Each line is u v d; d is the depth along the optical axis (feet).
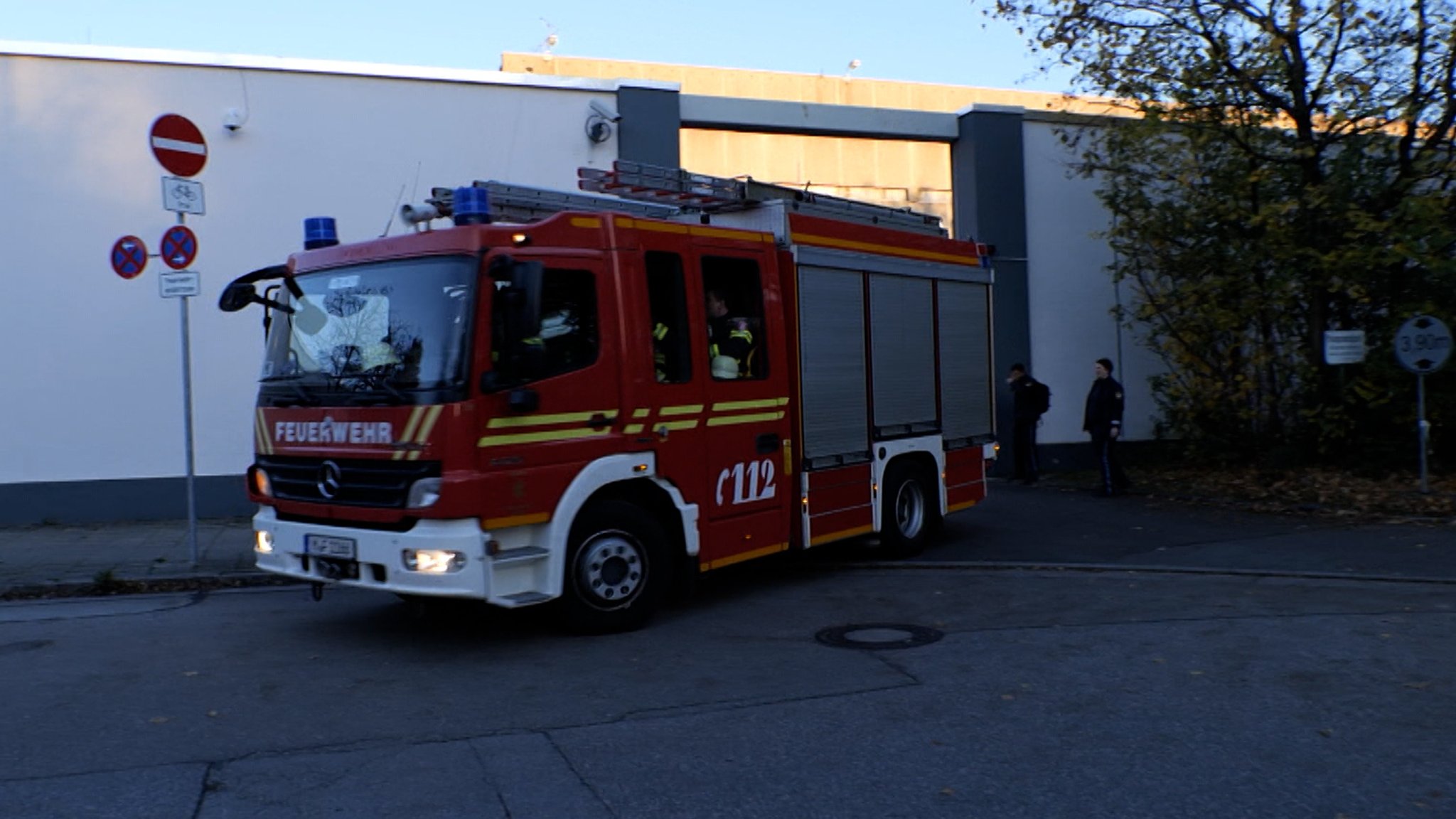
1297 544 35.81
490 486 22.65
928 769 16.75
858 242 32.89
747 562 34.99
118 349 41.88
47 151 41.06
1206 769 16.62
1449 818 14.75
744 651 23.95
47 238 41.09
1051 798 15.53
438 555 22.45
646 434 25.84
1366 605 27.73
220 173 43.06
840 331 31.89
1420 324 41.81
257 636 25.64
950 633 25.50
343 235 44.60
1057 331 58.13
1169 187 51.37
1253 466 52.21
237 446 43.34
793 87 99.66
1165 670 22.00
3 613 28.27
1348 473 48.37
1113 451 48.80
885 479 33.86
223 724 18.97
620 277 25.52
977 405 38.45
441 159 45.98
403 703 20.24
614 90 48.73
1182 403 52.90
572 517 24.25
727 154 54.80
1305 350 49.44
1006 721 18.99
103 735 18.37
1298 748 17.47
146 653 23.91
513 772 16.66
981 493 38.60
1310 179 46.60
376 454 23.15
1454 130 44.75
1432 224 42.91
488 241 23.22
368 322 24.11
